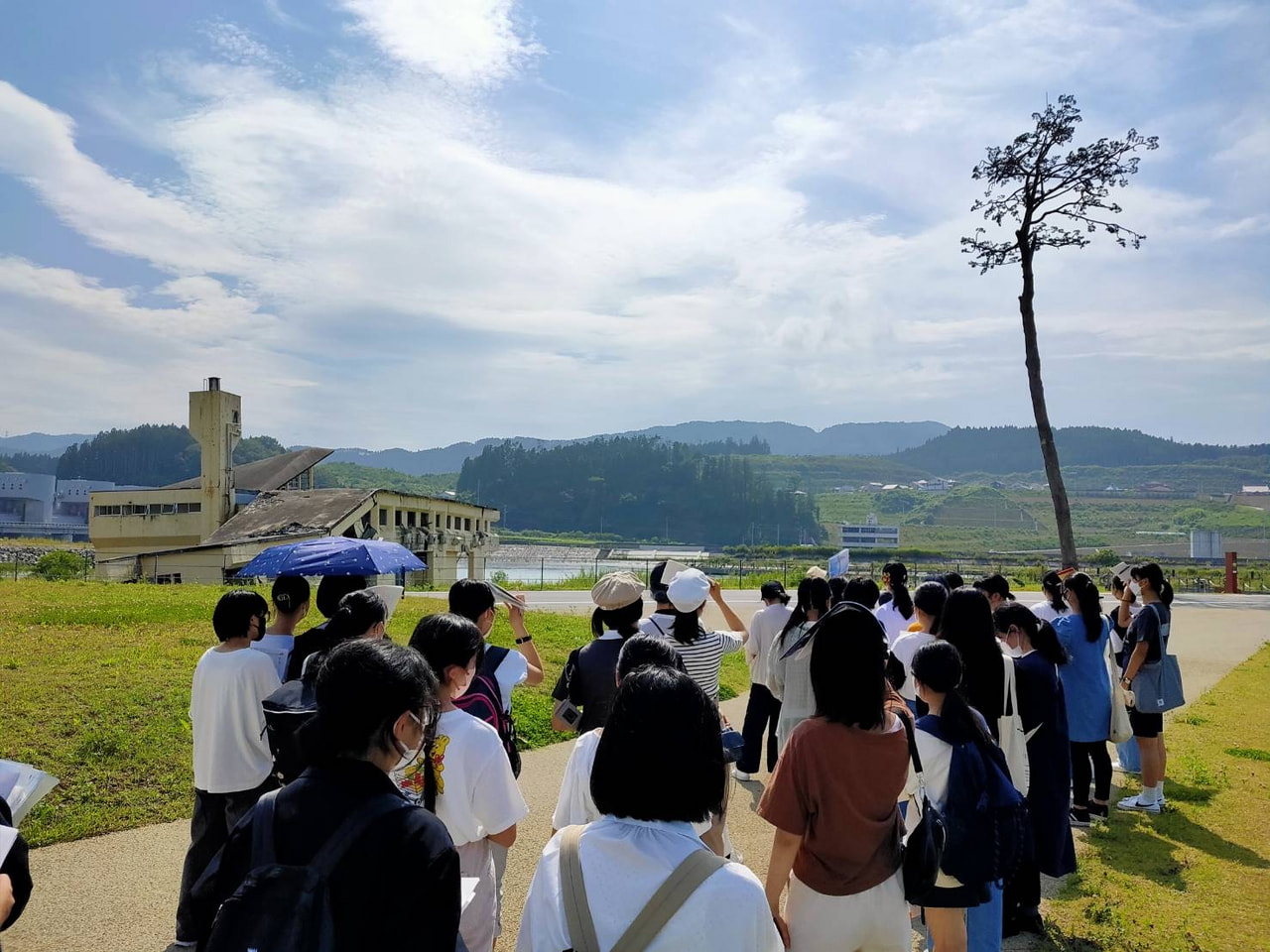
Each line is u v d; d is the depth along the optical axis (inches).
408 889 87.7
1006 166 1217.4
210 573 1517.0
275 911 84.0
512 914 215.6
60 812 275.0
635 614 196.9
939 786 155.0
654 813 92.8
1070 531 1213.7
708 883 87.2
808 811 132.3
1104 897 232.4
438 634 140.6
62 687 382.9
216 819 199.0
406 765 133.8
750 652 335.3
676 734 93.1
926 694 161.9
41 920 210.2
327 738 94.9
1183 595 1441.9
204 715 197.5
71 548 2171.5
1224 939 207.9
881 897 133.0
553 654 556.7
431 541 1866.4
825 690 133.4
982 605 195.0
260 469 2162.9
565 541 7765.8
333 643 175.2
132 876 236.5
